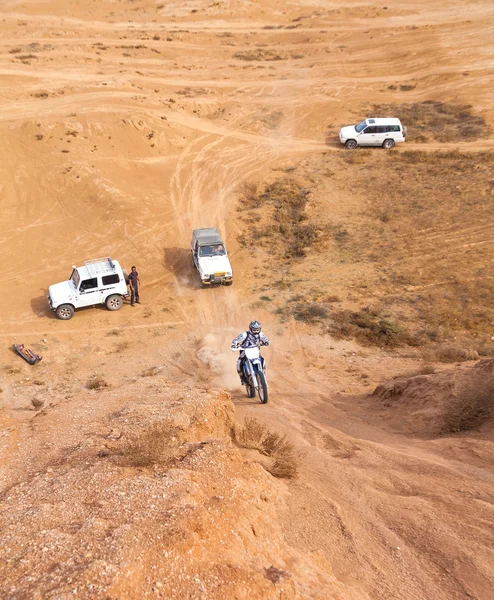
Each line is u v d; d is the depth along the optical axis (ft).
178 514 15.43
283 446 25.85
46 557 13.98
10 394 51.65
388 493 22.03
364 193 99.60
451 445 26.61
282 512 19.17
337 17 218.79
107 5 241.76
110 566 13.08
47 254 83.71
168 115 134.00
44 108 128.47
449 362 52.90
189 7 235.81
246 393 43.52
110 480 18.66
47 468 21.11
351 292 71.61
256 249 85.51
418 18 209.87
